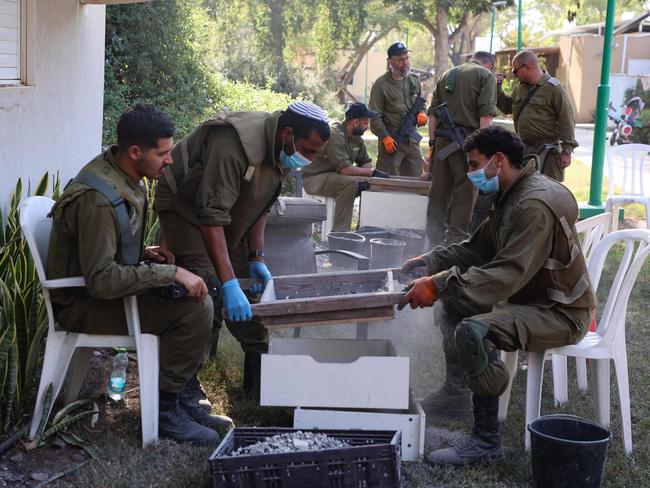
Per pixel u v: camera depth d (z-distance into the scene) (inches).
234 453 122.7
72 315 136.6
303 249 209.5
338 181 302.7
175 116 483.2
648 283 267.9
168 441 140.6
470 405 160.9
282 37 1172.5
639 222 382.6
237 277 167.9
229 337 201.2
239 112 150.2
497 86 305.9
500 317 138.2
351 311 138.0
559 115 278.2
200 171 151.1
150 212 223.1
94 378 167.9
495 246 148.0
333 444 124.4
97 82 283.0
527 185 140.4
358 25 1219.2
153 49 498.3
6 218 192.1
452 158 278.2
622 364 146.8
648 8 1756.9
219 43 1092.5
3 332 143.4
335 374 137.2
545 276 140.9
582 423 133.5
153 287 133.6
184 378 143.2
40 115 217.8
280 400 138.3
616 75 1034.1
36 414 138.5
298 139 146.2
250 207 153.9
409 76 354.3
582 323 142.5
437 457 139.2
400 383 137.2
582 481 125.5
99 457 135.8
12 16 197.6
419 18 1252.5
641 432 157.0
